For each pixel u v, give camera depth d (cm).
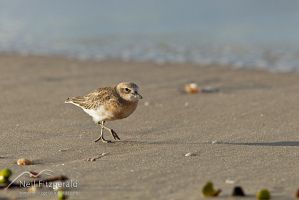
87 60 2009
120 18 2795
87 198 788
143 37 2425
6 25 2609
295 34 2423
